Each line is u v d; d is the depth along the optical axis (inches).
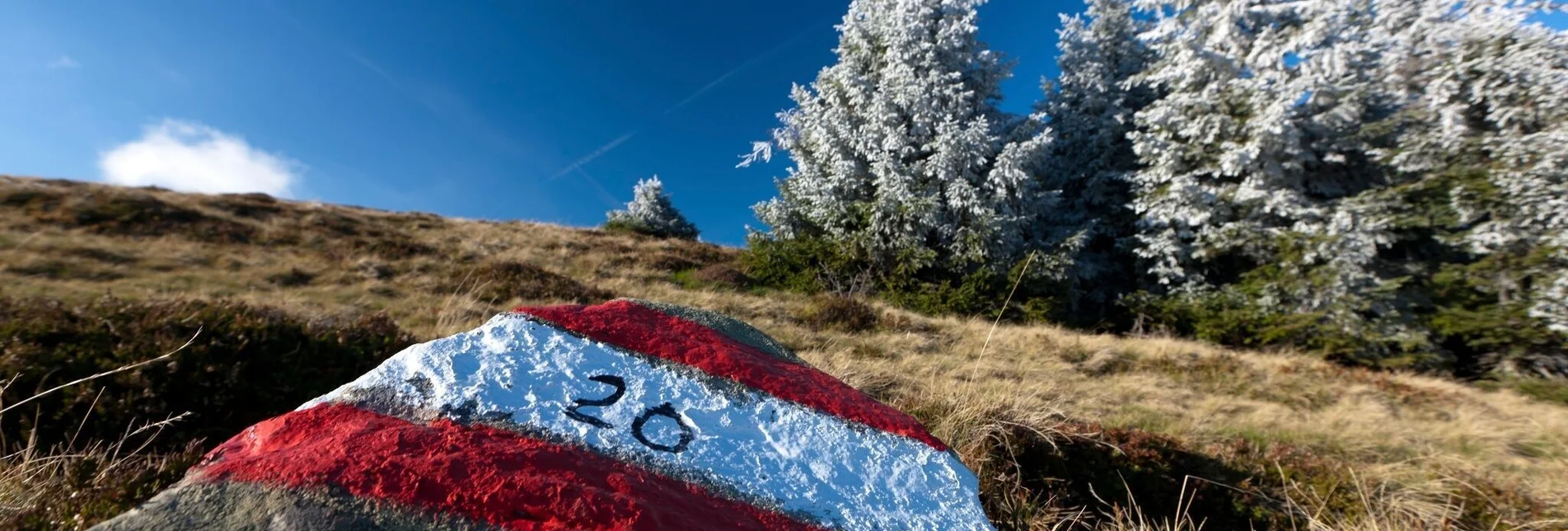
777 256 593.0
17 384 124.4
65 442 119.0
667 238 817.5
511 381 72.0
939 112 582.6
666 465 67.4
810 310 422.6
